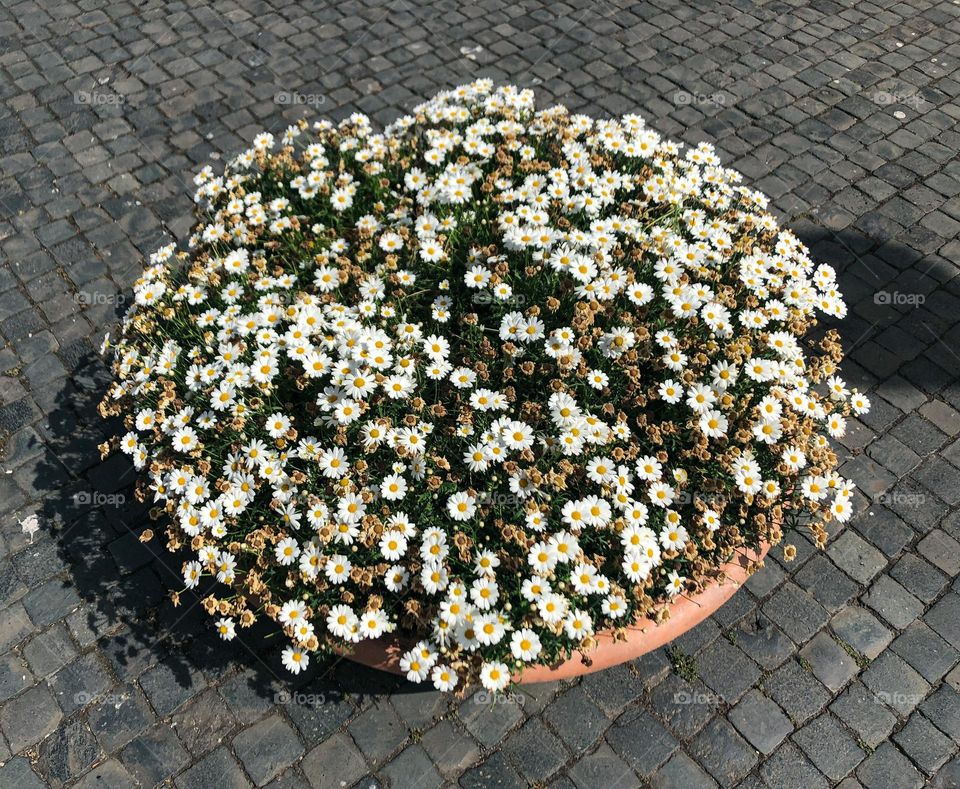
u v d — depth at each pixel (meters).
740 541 1.29
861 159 2.23
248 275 1.49
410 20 2.78
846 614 1.47
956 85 2.46
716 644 1.44
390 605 1.24
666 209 1.56
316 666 1.42
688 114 2.39
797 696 1.39
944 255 1.99
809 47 2.62
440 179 1.56
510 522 1.26
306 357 1.32
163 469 1.35
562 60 2.60
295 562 1.26
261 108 2.44
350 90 2.50
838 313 1.46
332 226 1.64
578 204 1.49
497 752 1.34
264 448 1.29
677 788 1.31
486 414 1.32
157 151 2.31
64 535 1.59
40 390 1.80
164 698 1.40
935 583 1.50
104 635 1.47
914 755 1.33
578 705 1.38
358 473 1.26
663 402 1.35
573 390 1.32
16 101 2.46
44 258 2.04
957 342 1.83
